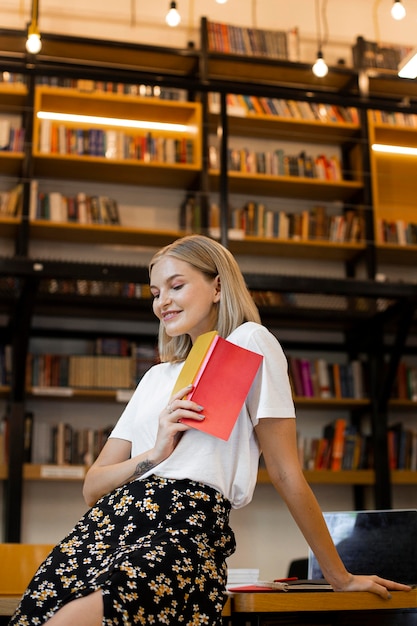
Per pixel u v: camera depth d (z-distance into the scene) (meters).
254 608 1.41
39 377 4.98
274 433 1.38
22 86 5.04
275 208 5.29
